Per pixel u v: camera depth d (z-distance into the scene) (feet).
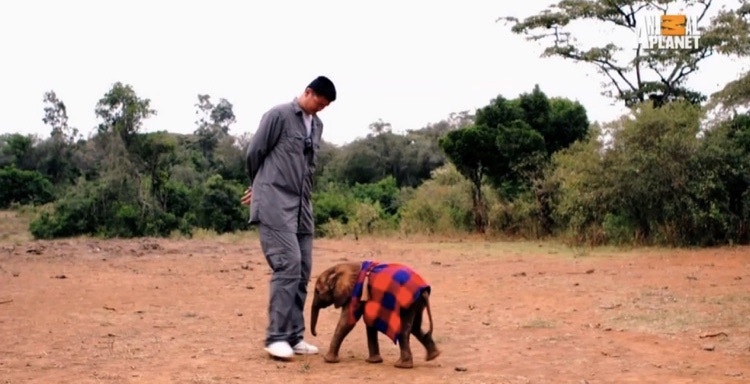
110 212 118.11
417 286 21.39
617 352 23.98
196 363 22.06
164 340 25.67
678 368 21.66
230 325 28.84
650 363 22.33
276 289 22.79
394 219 92.07
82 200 119.34
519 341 25.89
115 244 64.95
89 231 118.62
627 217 64.85
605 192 63.62
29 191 179.32
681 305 32.19
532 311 32.19
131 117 122.62
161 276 44.45
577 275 43.75
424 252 61.52
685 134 62.23
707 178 60.23
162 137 124.06
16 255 54.44
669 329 27.58
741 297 33.73
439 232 82.53
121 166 120.57
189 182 162.61
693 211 60.39
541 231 74.95
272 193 22.86
